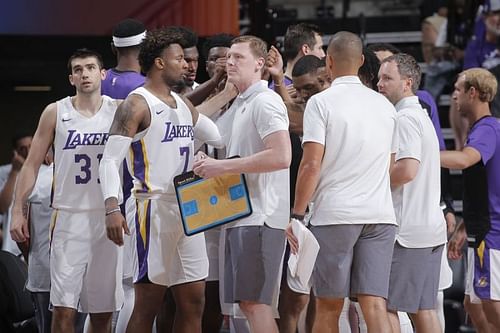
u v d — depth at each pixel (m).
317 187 14.61
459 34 27.12
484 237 17.17
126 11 26.19
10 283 18.22
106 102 15.71
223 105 16.36
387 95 16.06
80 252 15.46
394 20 29.73
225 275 15.09
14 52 27.23
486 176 17.22
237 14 26.42
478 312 17.95
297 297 16.48
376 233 14.46
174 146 14.91
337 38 14.80
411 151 15.34
